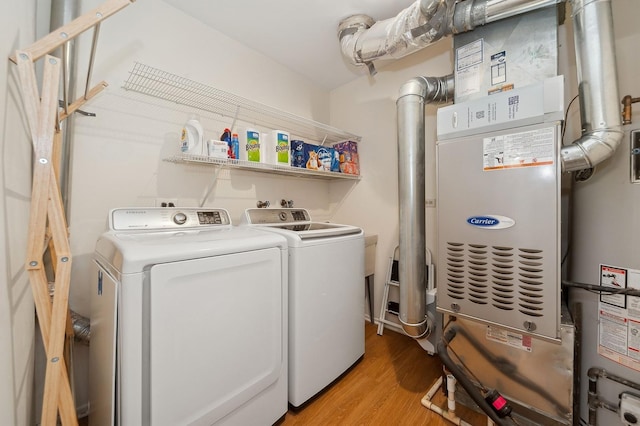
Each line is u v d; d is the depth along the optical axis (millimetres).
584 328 1190
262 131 2162
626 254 1045
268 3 1606
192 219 1491
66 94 1056
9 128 778
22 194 873
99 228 1380
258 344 1164
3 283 731
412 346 2016
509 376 1215
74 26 783
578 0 1092
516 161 1116
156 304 852
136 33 1484
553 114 1029
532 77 1245
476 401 1134
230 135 1717
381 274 2395
